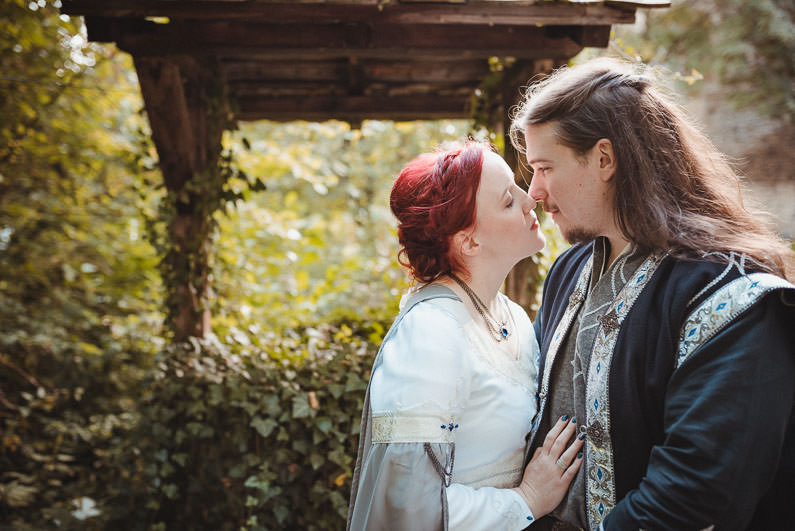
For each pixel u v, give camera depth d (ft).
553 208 4.23
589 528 4.10
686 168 4.05
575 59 10.27
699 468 3.40
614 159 3.97
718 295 3.57
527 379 4.61
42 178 16.94
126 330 15.90
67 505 11.78
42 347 14.85
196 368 10.00
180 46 8.60
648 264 3.95
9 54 14.89
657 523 3.49
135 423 10.68
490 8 8.16
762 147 28.12
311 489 9.73
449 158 4.47
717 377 3.45
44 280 16.16
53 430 13.30
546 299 5.03
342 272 16.88
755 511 3.74
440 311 4.28
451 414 4.05
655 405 3.75
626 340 3.88
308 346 10.27
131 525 10.15
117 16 8.20
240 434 9.77
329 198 24.47
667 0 8.08
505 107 10.32
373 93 12.37
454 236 4.45
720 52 24.80
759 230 4.00
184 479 10.07
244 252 15.89
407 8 8.16
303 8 8.10
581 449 4.18
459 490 4.01
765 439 3.39
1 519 11.37
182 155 10.26
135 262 17.07
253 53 8.74
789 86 25.29
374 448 4.05
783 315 3.54
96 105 16.72
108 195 18.02
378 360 4.36
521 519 4.09
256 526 9.63
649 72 4.23
